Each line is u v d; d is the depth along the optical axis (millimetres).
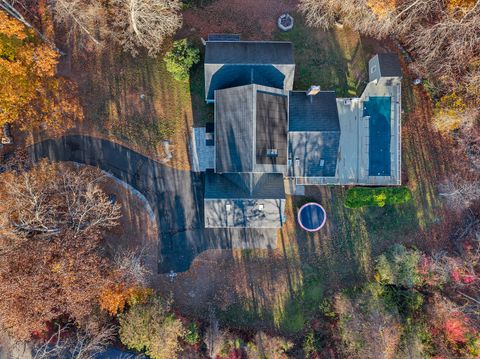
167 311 31594
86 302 28344
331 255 35125
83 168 33750
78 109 33281
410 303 32375
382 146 34219
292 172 32250
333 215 35062
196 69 33906
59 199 29281
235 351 33531
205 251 34750
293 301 34906
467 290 32062
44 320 27453
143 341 28922
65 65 33656
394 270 32531
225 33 34250
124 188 34344
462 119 30656
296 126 31312
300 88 34594
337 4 31391
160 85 34250
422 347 30906
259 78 30219
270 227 31672
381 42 34812
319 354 33469
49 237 27641
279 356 33750
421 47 31625
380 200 33562
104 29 32938
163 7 29234
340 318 32344
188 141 34344
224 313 34688
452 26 28453
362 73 34656
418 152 34969
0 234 26984
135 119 34281
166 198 34500
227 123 29828
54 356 31547
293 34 34469
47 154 33938
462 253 33062
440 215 35062
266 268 34938
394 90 34000
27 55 26766
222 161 30203
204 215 32312
